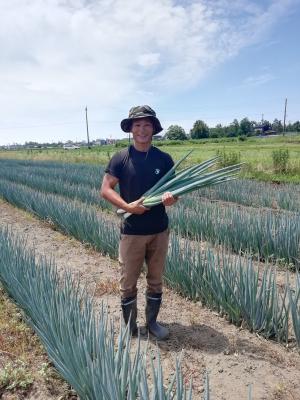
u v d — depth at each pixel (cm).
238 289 382
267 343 360
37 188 1406
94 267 583
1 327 384
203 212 733
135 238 344
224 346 354
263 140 6331
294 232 574
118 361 249
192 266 441
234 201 1165
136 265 356
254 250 611
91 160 3117
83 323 291
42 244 715
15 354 343
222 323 398
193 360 334
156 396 209
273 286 362
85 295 361
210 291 421
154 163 337
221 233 651
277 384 301
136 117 320
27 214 984
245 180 1488
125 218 345
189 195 1053
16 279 395
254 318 373
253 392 291
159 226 349
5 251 469
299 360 333
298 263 562
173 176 335
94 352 270
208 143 6241
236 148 4038
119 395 223
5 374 308
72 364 264
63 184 1279
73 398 292
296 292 373
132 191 339
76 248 681
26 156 4309
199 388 296
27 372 317
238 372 317
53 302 315
